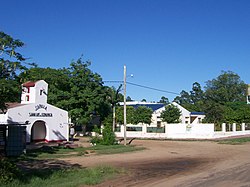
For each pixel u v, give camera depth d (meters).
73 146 29.88
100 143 32.47
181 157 23.14
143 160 21.23
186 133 44.84
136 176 14.47
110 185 12.31
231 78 97.38
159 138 44.25
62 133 36.06
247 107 59.06
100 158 22.31
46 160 20.78
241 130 52.09
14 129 23.28
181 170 16.62
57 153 24.73
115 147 29.89
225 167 17.80
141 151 27.62
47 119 34.53
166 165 18.70
